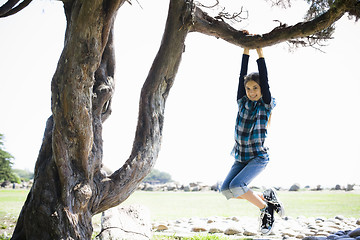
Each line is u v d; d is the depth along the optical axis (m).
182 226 6.60
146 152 4.32
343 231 5.34
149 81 4.54
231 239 4.99
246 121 4.21
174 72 4.63
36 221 3.56
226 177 4.34
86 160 3.80
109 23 3.62
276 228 6.12
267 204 4.38
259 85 4.20
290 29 4.25
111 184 4.11
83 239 3.70
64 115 3.60
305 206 9.66
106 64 4.48
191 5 4.49
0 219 6.68
